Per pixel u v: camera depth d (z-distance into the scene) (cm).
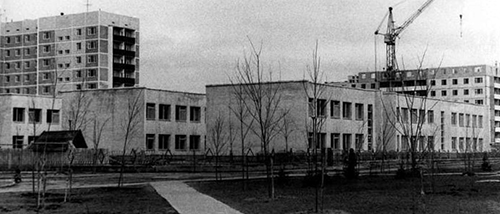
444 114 8525
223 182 3462
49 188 3194
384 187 2959
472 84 14850
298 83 6244
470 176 3772
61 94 7619
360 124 7188
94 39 11412
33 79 12094
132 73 11812
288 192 2755
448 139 8569
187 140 7581
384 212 1988
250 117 6506
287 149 5794
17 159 5131
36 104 7369
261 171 4788
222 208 2144
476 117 9450
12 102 7200
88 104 7288
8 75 12388
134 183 3506
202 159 6650
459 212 1967
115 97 7175
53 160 5044
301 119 6209
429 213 1944
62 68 11675
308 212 1991
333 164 5725
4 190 3091
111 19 11581
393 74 10862
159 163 5900
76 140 5356
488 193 2586
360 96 7219
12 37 12419
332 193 2664
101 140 7219
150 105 7112
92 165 5059
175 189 2988
